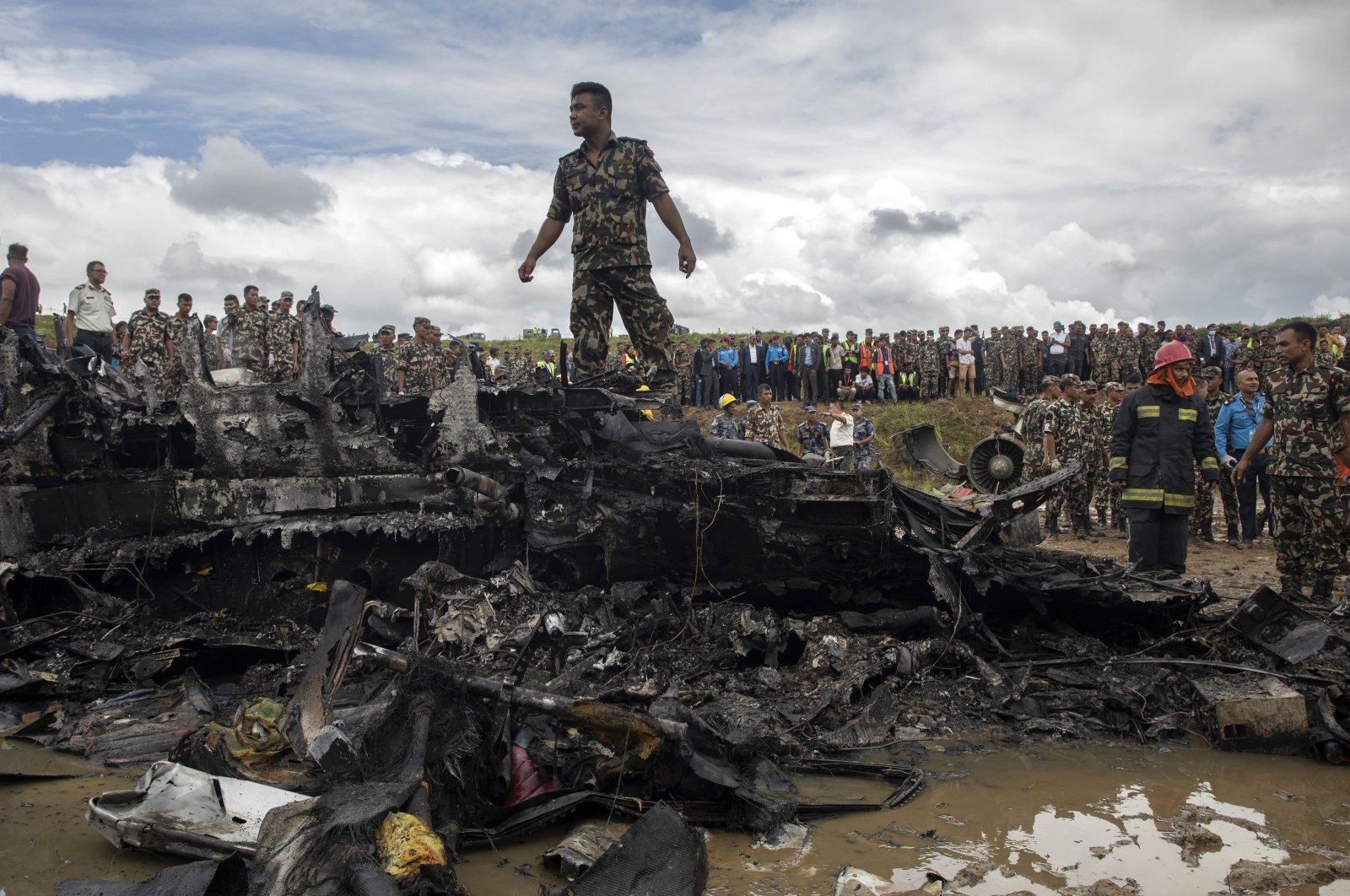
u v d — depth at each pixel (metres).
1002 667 6.44
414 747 4.00
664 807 3.79
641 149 7.62
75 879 3.74
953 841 4.07
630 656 6.40
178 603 7.77
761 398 17.58
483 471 7.47
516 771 4.46
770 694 6.04
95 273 12.58
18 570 7.38
